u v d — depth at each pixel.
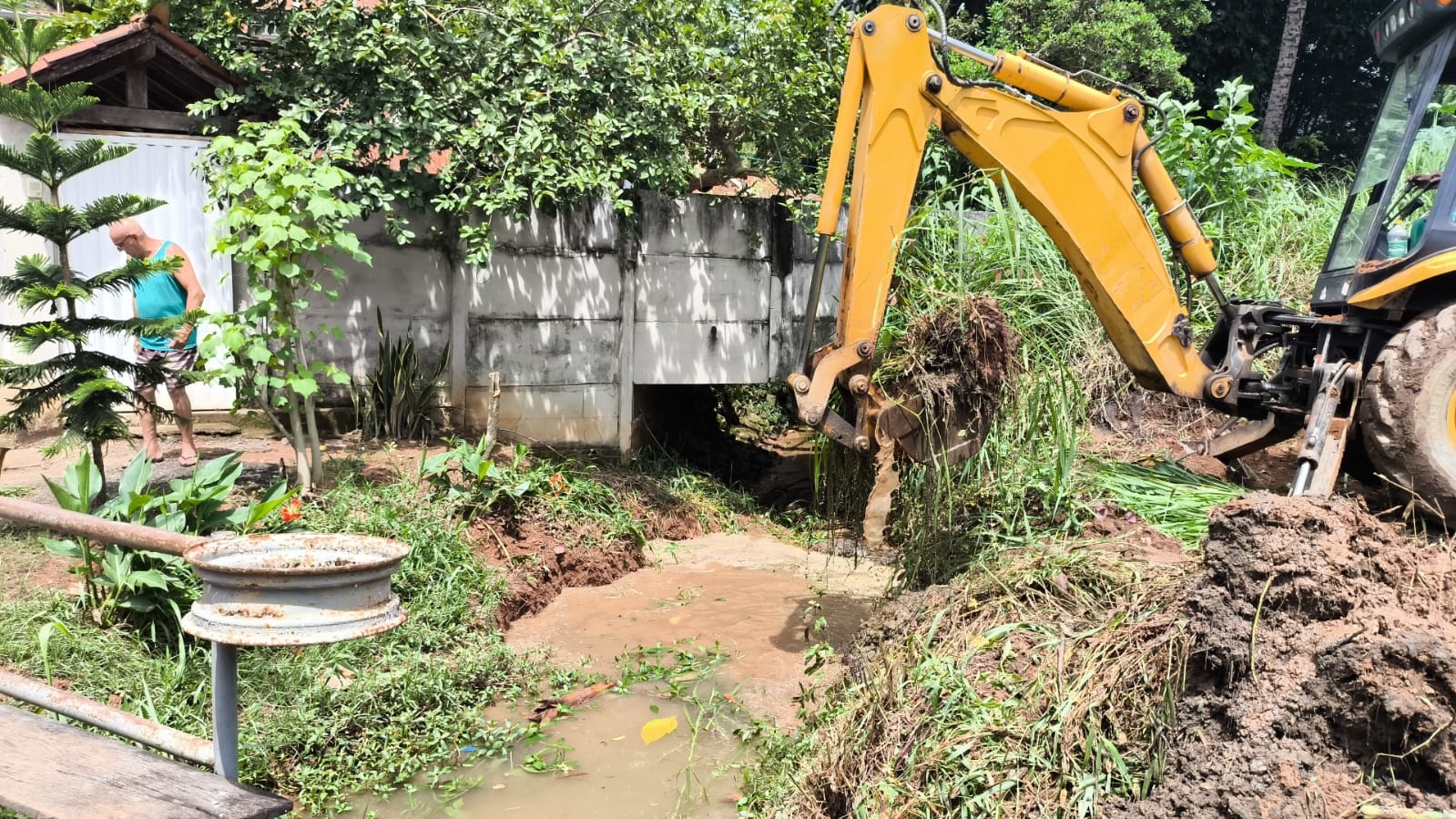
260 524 4.84
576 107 7.36
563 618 5.50
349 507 5.44
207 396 7.15
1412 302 4.83
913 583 5.07
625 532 6.48
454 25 7.30
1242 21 17.78
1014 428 5.28
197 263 7.12
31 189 7.06
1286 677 2.82
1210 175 8.33
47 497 5.30
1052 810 2.90
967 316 4.68
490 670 4.58
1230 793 2.68
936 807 3.01
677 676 4.69
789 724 4.18
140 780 2.03
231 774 2.15
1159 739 2.99
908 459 4.91
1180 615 3.29
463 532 5.58
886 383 4.90
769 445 10.32
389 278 7.27
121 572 4.07
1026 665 3.46
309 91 6.82
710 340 8.14
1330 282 5.48
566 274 7.64
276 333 5.59
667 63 7.64
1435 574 3.13
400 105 6.80
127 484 4.48
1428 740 2.56
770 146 8.30
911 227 6.71
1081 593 3.83
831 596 5.85
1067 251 4.93
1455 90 5.05
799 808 3.49
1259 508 3.13
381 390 7.20
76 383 4.64
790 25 7.66
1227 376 5.11
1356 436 4.79
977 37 14.89
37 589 4.29
